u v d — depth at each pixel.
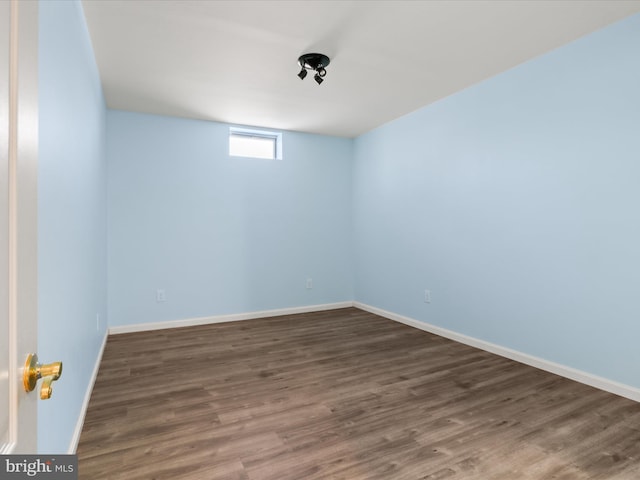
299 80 3.05
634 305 2.16
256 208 4.40
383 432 1.84
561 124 2.53
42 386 0.63
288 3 2.03
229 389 2.36
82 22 2.03
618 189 2.23
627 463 1.59
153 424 1.92
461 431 1.85
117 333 3.69
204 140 4.11
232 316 4.25
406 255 4.05
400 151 4.10
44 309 1.20
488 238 3.09
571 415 2.00
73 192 1.73
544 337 2.66
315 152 4.75
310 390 2.35
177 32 2.31
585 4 2.05
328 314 4.56
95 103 2.64
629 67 2.17
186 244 4.02
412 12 2.13
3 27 0.52
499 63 2.79
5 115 0.53
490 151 3.05
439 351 3.12
